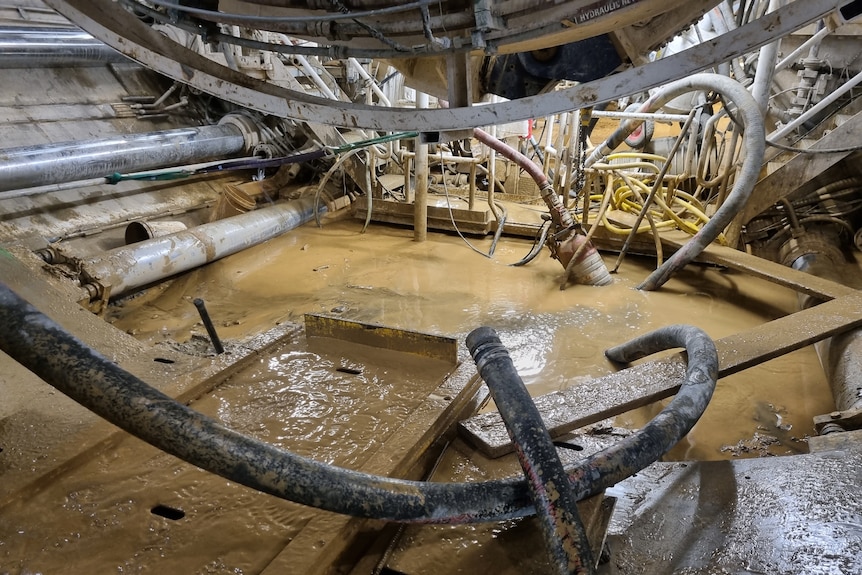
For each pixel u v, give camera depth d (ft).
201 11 5.92
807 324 8.75
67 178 13.15
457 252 16.20
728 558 4.49
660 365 7.52
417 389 6.16
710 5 6.33
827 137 13.08
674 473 5.83
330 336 7.40
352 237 17.60
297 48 6.50
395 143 20.45
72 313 7.74
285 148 19.04
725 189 14.24
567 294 13.24
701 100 16.84
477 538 4.40
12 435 5.03
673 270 13.01
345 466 4.88
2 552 3.95
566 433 6.48
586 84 6.18
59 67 16.75
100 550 4.00
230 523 4.25
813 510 4.90
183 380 6.07
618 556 4.61
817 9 5.02
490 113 6.66
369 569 4.11
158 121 18.33
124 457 4.95
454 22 5.75
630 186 14.15
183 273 14.52
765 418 8.41
